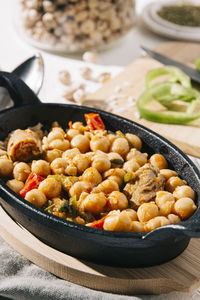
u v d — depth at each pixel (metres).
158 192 0.44
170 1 0.85
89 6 0.65
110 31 0.70
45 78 0.65
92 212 0.43
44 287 0.42
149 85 0.60
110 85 0.61
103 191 0.44
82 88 0.62
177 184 0.45
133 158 0.47
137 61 0.66
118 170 0.45
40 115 0.50
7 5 0.87
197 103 0.58
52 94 0.62
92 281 0.42
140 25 0.81
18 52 0.70
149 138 0.48
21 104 0.50
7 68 0.66
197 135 0.55
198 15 0.79
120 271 0.42
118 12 0.70
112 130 0.50
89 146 0.48
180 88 0.59
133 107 0.58
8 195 0.42
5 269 0.44
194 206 0.43
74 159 0.46
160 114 0.56
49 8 0.65
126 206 0.43
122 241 0.39
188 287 0.41
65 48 0.68
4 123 0.48
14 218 0.44
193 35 0.73
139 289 0.42
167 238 0.39
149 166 0.45
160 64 0.65
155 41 0.76
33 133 0.48
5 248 0.45
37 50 0.71
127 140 0.48
